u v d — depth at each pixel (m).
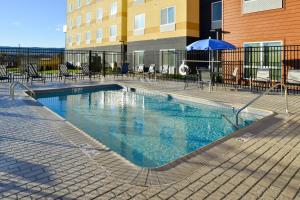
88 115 10.82
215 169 4.61
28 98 11.95
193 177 4.31
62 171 4.53
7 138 6.29
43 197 3.72
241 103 10.73
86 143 5.96
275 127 7.21
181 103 12.83
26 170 4.57
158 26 26.45
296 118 8.18
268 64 16.12
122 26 34.50
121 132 8.59
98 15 39.81
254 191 3.88
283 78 15.03
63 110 11.68
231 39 17.83
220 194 3.80
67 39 49.94
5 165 4.77
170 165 4.77
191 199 3.67
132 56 30.02
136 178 4.27
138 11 28.94
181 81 19.94
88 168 4.64
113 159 5.06
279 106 10.06
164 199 3.67
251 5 16.73
